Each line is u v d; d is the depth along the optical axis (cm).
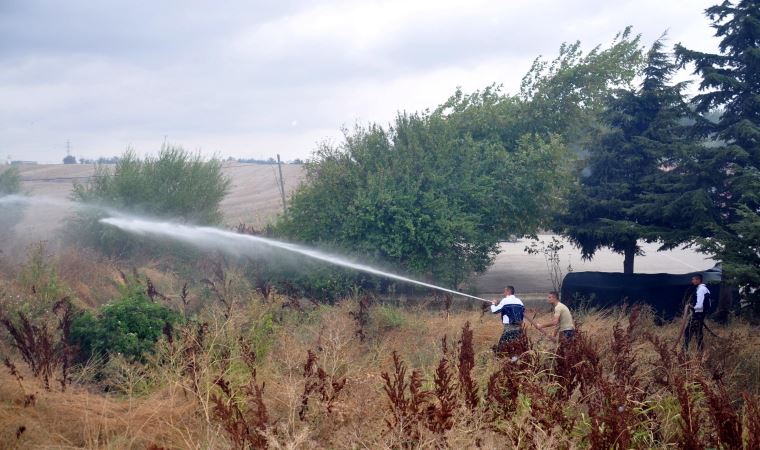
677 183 1420
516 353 786
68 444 605
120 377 795
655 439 629
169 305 1168
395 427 562
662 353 827
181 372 782
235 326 958
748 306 1301
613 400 631
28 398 651
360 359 955
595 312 1364
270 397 714
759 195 1202
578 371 723
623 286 1424
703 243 1205
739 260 1162
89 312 920
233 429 566
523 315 976
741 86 1353
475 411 608
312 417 633
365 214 1484
